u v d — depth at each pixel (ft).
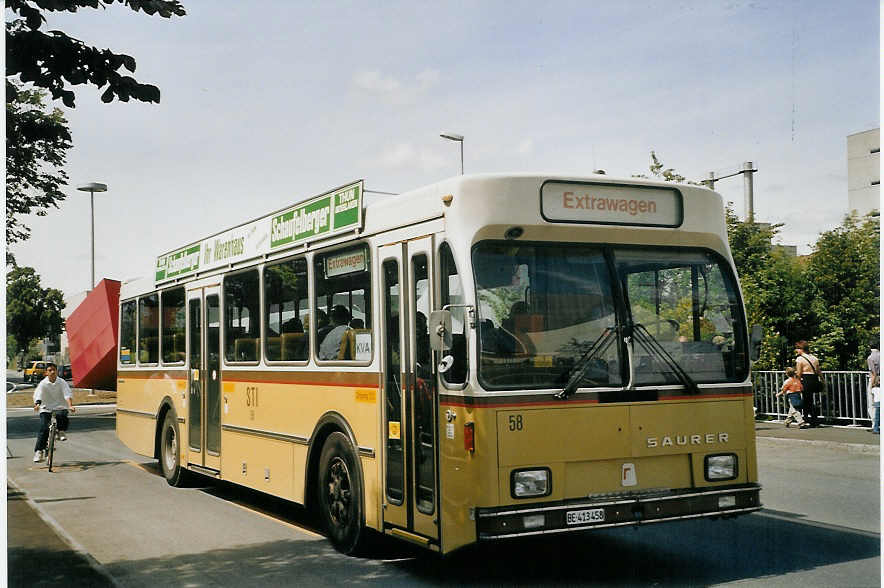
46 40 23.68
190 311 42.22
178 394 43.65
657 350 22.74
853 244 74.18
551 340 21.74
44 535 31.09
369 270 26.03
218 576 24.99
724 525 30.19
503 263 21.77
